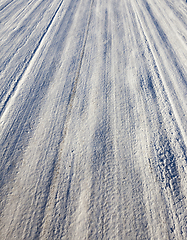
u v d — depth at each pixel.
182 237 1.45
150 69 3.11
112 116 2.36
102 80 2.86
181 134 2.18
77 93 2.64
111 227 1.48
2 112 2.34
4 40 3.64
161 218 1.54
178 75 3.04
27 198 1.62
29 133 2.13
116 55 3.37
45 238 1.41
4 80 2.78
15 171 1.80
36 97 2.55
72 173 1.81
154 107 2.49
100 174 1.81
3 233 1.42
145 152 1.99
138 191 1.70
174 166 1.88
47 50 3.41
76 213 1.54
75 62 3.17
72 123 2.26
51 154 1.95
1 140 2.06
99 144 2.05
